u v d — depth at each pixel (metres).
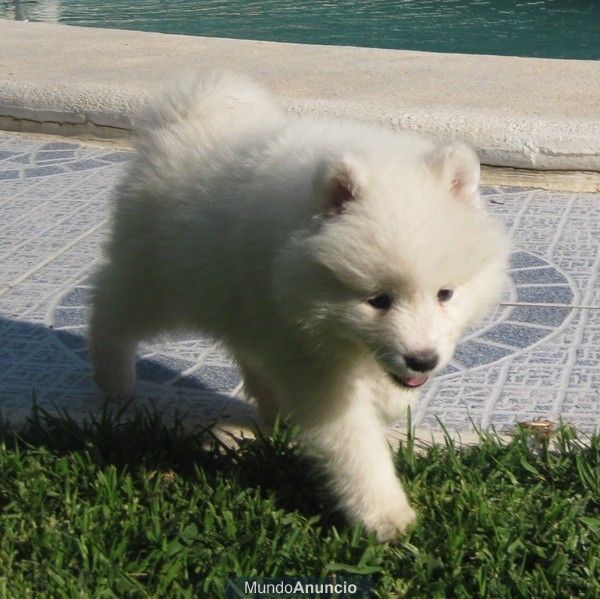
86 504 1.22
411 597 1.12
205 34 3.80
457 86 2.43
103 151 2.34
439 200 1.14
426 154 1.16
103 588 1.12
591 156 2.03
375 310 1.13
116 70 2.60
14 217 1.96
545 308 1.64
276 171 1.21
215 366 1.53
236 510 1.22
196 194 1.28
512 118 2.10
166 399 1.45
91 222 1.93
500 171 2.08
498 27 3.89
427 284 1.13
